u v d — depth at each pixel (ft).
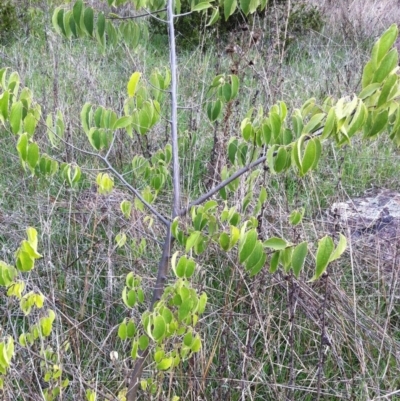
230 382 6.10
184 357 4.85
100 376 6.59
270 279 7.42
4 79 4.18
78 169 4.70
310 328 7.11
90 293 7.78
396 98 3.60
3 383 5.18
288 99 10.84
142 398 6.24
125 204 5.29
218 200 7.88
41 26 18.62
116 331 6.97
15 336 5.88
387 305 7.29
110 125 4.68
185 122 11.43
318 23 19.65
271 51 10.07
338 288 6.93
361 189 10.41
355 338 6.40
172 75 4.94
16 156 10.71
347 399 6.30
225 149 7.90
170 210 8.79
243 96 10.85
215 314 7.15
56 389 5.17
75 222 8.41
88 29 5.13
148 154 8.69
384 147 11.94
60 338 6.41
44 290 6.86
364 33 19.29
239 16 16.48
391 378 6.56
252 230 3.87
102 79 12.96
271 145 3.97
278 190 8.80
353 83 12.43
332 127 3.41
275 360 7.02
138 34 5.71
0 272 4.16
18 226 8.82
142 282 7.29
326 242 3.52
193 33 18.26
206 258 7.78
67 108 10.49
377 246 7.88
